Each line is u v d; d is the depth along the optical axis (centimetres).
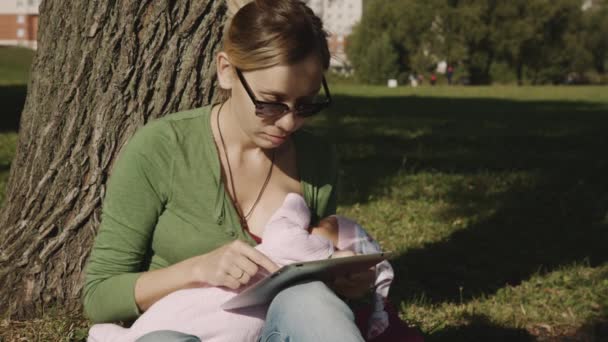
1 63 3778
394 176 938
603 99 3036
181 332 226
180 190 253
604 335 471
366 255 224
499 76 6406
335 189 282
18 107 1680
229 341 232
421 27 6212
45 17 372
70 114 363
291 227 248
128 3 349
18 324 370
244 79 239
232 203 258
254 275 230
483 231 700
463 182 924
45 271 372
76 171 364
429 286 545
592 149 1298
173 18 350
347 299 259
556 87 4675
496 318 482
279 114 237
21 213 379
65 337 359
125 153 254
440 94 3338
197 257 237
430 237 674
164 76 352
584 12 6481
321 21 242
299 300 209
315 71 235
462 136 1426
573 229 729
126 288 242
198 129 257
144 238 253
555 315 495
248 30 233
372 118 1761
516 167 1066
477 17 6069
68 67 362
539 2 6119
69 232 369
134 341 228
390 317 258
